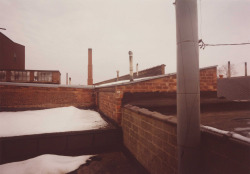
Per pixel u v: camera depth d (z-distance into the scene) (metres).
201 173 2.91
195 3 2.73
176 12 2.82
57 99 13.25
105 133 7.59
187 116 2.73
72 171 5.95
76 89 13.73
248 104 7.19
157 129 4.57
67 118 9.83
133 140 6.38
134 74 18.28
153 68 14.09
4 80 19.50
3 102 12.17
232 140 2.34
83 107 13.87
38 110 12.15
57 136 7.11
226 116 4.90
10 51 26.39
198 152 2.76
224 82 21.73
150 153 4.98
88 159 6.86
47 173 5.71
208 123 3.84
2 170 5.93
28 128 7.78
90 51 27.14
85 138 7.41
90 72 26.81
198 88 2.74
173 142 3.83
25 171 5.84
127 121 7.10
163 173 4.29
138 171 5.77
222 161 2.55
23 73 20.11
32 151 6.88
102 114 11.52
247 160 2.18
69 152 7.22
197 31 2.74
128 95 8.39
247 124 3.70
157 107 6.74
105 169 5.98
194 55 2.70
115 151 7.68
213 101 7.38
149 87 8.85
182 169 2.82
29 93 12.67
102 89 11.64
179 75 2.80
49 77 20.59
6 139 6.58
